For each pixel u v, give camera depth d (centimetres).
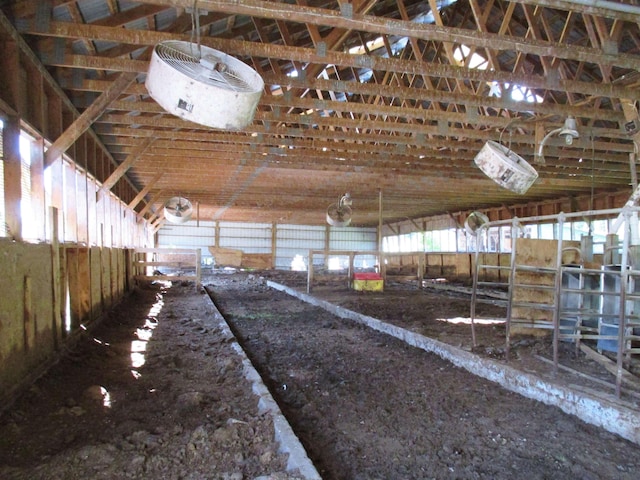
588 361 433
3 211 369
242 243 2602
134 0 321
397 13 757
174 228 2512
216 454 247
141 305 873
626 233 329
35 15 372
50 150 446
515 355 459
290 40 518
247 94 300
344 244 2780
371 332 677
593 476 256
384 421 333
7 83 371
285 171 1120
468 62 615
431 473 258
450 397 386
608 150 802
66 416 295
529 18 533
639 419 297
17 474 219
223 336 582
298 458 238
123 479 218
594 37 514
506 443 296
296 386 418
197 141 854
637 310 433
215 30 564
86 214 635
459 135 721
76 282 518
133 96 654
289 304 1012
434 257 1655
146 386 368
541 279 529
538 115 747
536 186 1283
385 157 966
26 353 340
